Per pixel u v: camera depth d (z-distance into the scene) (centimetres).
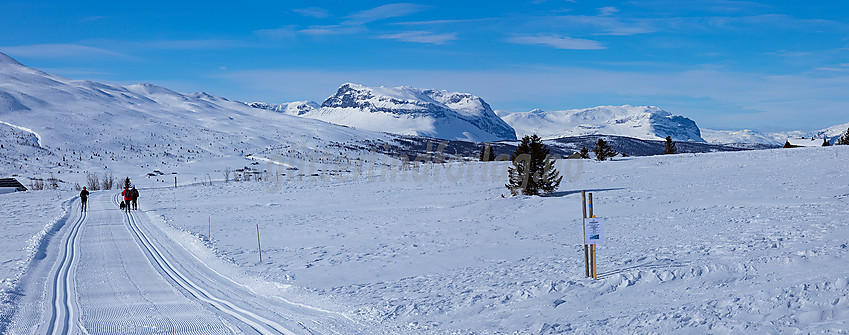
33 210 4100
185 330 1030
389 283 1453
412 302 1210
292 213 3566
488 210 3116
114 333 1008
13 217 3606
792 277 1132
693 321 917
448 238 2245
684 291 1130
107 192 6581
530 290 1230
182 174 12925
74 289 1437
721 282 1167
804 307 926
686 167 4912
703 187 3469
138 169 14575
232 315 1156
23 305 1244
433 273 1562
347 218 3153
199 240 2336
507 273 1471
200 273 1697
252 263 1847
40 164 15250
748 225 1956
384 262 1783
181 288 1463
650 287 1197
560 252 1761
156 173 13050
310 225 2900
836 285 1006
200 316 1143
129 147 19575
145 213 3812
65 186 11069
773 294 1006
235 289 1462
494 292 1253
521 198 3481
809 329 820
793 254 1343
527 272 1461
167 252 2119
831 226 1745
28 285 1474
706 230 1933
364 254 1959
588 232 1320
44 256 2011
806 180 3378
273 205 4134
